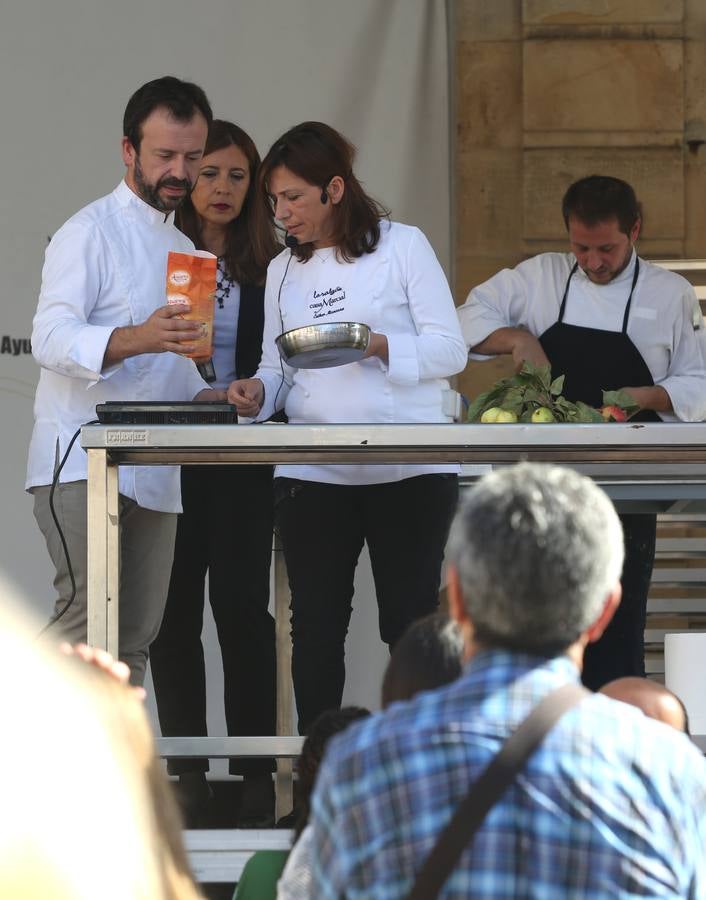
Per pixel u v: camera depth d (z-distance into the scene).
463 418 13.35
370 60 18.56
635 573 14.17
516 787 5.17
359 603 18.00
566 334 15.25
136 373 11.85
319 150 11.58
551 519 5.45
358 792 5.30
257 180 11.94
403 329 11.88
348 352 10.78
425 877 5.11
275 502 11.91
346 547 11.69
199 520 13.53
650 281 15.30
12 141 17.78
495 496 5.56
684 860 5.23
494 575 5.43
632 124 19.48
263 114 18.33
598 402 15.14
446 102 18.75
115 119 17.94
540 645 5.46
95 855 4.58
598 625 5.65
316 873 5.41
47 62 17.86
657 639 18.34
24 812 4.50
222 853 9.52
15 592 17.58
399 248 11.84
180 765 13.41
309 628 11.58
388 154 18.66
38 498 11.77
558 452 10.47
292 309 12.03
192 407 10.40
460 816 5.13
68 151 17.86
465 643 5.76
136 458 10.43
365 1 18.52
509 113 19.42
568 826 5.13
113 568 10.05
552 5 19.39
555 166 19.42
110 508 10.27
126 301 11.80
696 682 10.86
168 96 11.77
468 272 19.42
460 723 5.30
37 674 4.88
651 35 19.47
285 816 12.75
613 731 5.29
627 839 5.16
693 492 13.05
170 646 13.59
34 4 17.86
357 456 10.53
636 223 15.14
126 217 11.96
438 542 11.70
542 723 5.25
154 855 4.81
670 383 14.73
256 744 10.88
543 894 5.07
